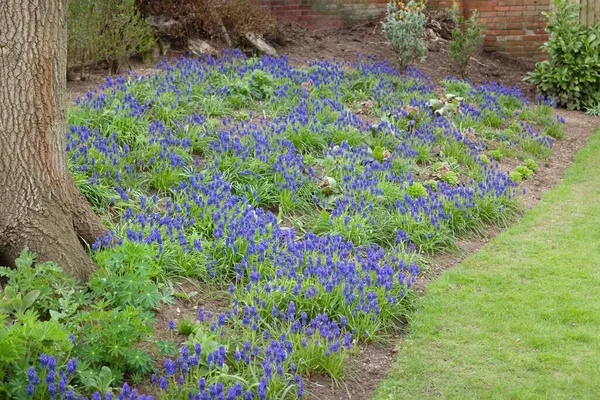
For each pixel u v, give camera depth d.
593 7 14.23
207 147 8.99
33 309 5.25
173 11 13.40
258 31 14.20
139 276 5.64
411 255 7.31
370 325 6.04
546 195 9.51
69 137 8.25
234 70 12.00
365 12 16.28
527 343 5.94
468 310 6.51
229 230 6.97
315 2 16.28
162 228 6.92
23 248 5.79
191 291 6.39
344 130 9.95
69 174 6.25
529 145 11.03
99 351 4.93
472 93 12.88
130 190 7.70
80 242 6.29
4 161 5.78
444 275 7.23
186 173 8.25
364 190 8.36
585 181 10.02
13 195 5.80
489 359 5.73
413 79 13.00
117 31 11.95
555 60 13.95
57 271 5.54
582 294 6.75
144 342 5.51
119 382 4.95
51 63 5.92
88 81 11.86
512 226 8.55
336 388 5.35
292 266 6.51
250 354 5.45
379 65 13.64
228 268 6.72
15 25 5.74
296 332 5.86
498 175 9.55
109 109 9.27
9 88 5.76
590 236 8.12
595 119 13.18
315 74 12.41
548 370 5.55
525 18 15.82
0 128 5.76
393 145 9.97
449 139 10.48
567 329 6.13
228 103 10.66
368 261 6.69
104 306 5.24
